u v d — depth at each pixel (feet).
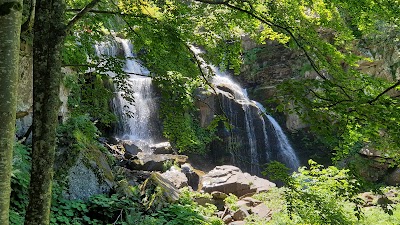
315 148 51.62
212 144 47.55
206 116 46.37
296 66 56.34
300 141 52.60
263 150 50.83
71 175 19.98
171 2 17.69
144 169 33.63
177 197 23.73
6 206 6.66
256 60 59.21
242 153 48.96
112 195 20.65
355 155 43.29
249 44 59.26
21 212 15.48
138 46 16.99
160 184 23.80
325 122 10.03
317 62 16.52
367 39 46.19
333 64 15.61
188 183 34.24
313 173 19.97
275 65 57.77
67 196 19.35
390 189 34.73
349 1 15.21
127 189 22.11
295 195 13.85
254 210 26.96
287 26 15.94
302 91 10.06
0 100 6.67
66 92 24.07
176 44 15.25
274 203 26.99
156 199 21.89
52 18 9.34
